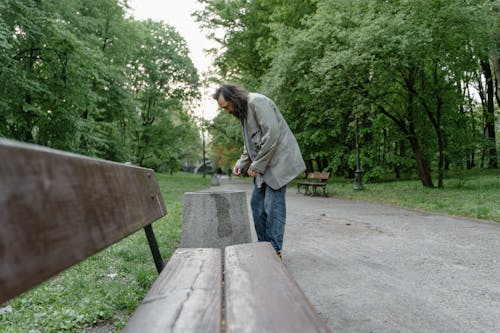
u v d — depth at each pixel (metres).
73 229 1.31
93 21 16.98
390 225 7.79
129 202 2.11
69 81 14.95
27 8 12.55
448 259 4.95
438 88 15.21
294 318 1.31
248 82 24.83
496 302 3.37
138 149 34.34
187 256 2.43
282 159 4.25
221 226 4.71
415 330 2.79
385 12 13.15
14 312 3.05
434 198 11.87
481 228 7.23
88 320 2.88
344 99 15.41
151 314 1.42
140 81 33.38
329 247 5.75
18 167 1.03
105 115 20.58
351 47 13.42
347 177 28.06
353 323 2.91
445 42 13.36
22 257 0.99
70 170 1.36
